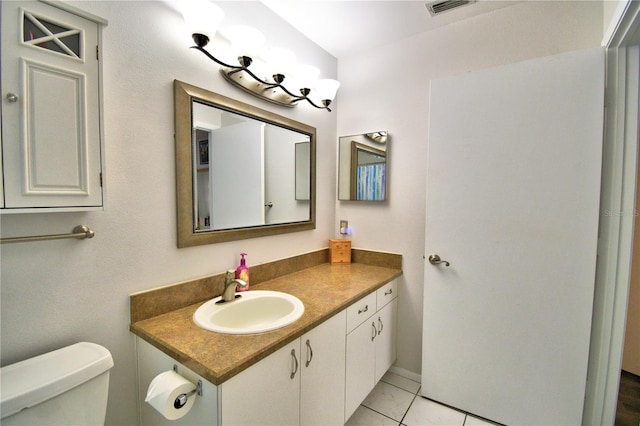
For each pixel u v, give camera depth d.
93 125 0.96
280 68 1.61
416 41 2.07
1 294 0.90
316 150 2.22
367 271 2.09
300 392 1.20
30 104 0.84
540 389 1.57
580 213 1.45
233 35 1.35
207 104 1.42
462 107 1.71
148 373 1.13
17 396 0.77
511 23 1.74
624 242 1.39
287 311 1.44
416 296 2.12
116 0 1.11
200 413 0.93
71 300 1.03
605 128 1.42
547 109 1.50
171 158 1.30
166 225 1.29
